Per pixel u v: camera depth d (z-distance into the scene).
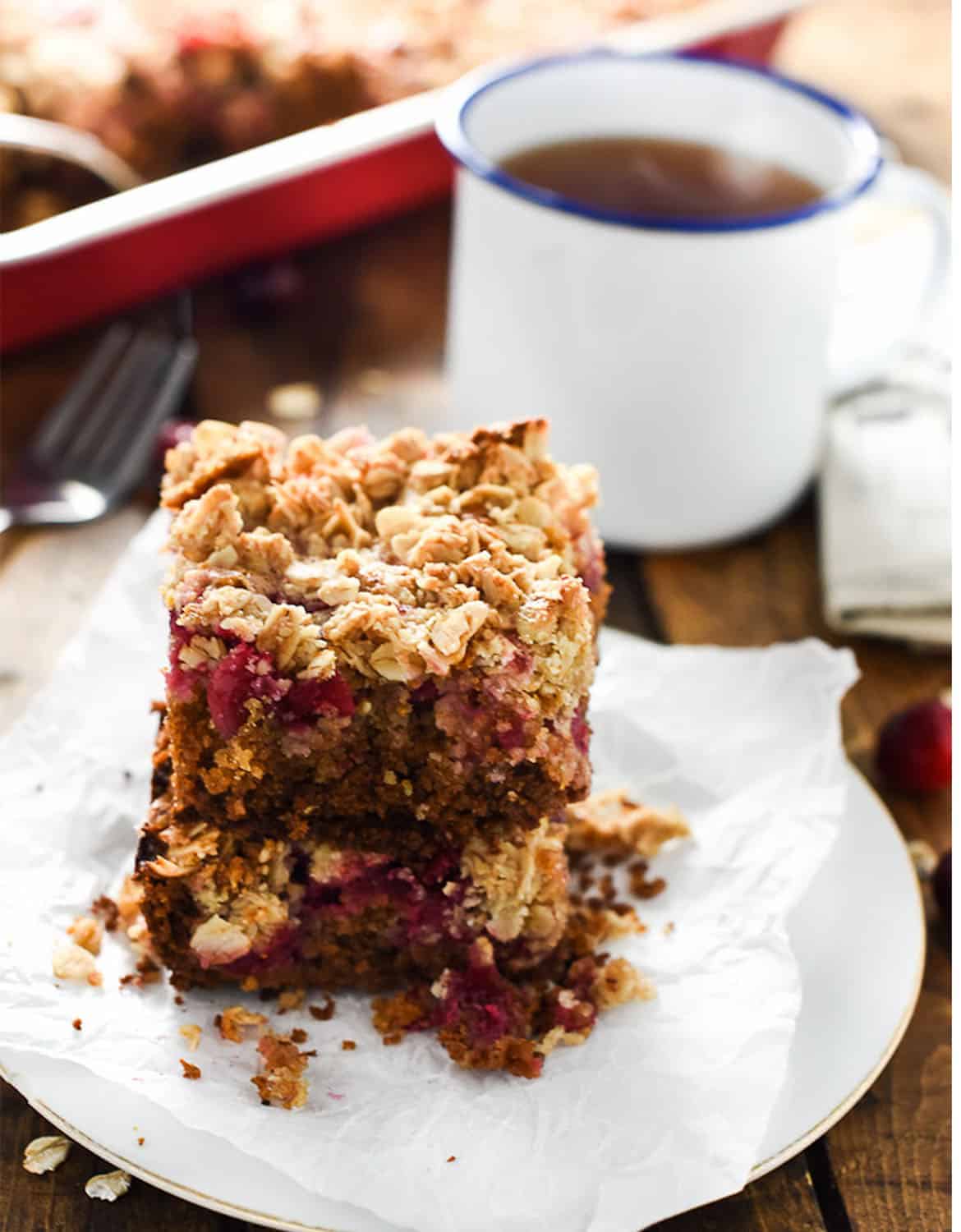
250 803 0.39
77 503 0.52
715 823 0.43
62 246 0.52
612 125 0.52
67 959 0.39
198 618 0.38
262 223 0.56
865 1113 0.39
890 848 0.42
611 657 0.46
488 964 0.40
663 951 0.40
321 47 0.61
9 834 0.41
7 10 0.61
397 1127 0.37
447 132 0.48
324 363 0.56
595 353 0.48
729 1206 0.38
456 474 0.41
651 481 0.49
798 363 0.49
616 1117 0.37
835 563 0.50
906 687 0.49
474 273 0.49
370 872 0.40
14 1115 0.39
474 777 0.39
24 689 0.47
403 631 0.38
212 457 0.41
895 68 0.71
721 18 0.63
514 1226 0.36
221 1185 0.36
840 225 0.48
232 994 0.40
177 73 0.59
